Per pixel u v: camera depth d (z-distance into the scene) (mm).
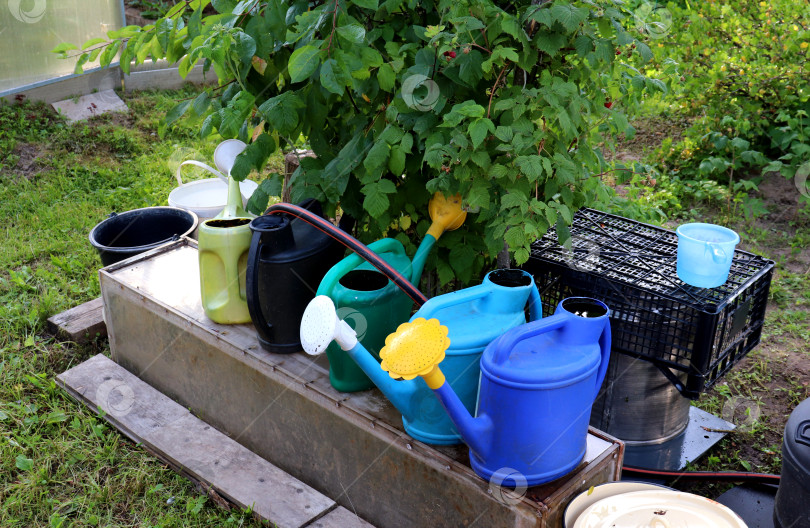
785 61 4719
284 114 2148
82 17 5617
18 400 2754
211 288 2391
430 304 1755
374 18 2227
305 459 2273
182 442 2473
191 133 5520
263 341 2266
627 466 2373
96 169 4867
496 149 2002
